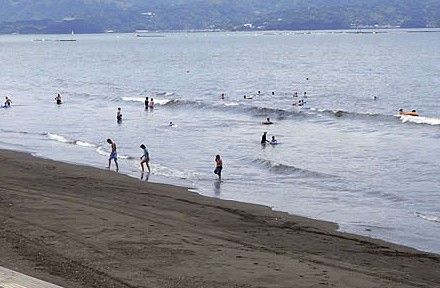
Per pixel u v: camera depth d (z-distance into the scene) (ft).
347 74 563.48
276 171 178.50
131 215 110.52
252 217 121.29
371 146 221.87
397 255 99.14
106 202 123.24
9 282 56.13
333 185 161.58
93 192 135.33
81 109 334.65
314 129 263.90
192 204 129.70
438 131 256.32
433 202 144.15
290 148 216.54
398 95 401.08
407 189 157.28
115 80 546.67
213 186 157.79
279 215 125.39
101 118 295.89
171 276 76.74
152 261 82.48
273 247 96.94
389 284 79.71
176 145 220.43
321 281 77.87
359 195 150.82
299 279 78.02
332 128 267.39
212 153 205.77
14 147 212.43
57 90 456.04
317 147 218.79
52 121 284.20
